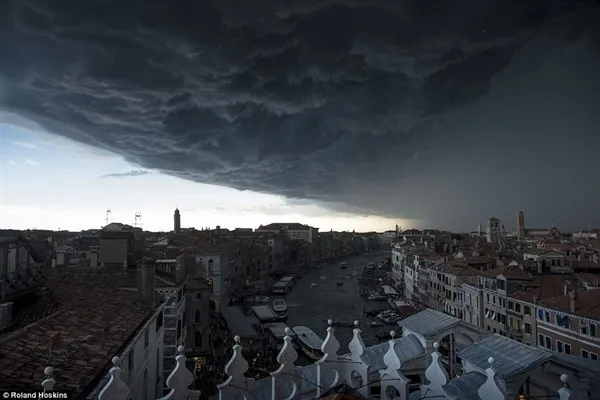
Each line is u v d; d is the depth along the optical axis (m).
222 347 70.19
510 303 66.44
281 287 152.38
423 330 24.86
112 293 30.73
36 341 17.86
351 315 111.44
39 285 27.64
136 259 56.38
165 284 50.00
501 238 199.88
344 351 73.31
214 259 109.31
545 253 81.06
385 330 92.75
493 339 21.19
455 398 12.85
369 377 13.98
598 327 47.69
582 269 79.94
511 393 17.41
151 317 28.22
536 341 58.72
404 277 138.75
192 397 12.02
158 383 33.06
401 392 13.40
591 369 19.50
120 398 10.48
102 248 50.56
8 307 19.88
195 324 62.47
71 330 20.41
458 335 24.89
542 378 19.41
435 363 13.38
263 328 85.75
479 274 82.94
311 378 16.11
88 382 15.50
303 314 113.56
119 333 22.20
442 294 96.56
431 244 159.38
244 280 166.12
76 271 43.53
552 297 60.16
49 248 80.94
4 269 23.95
